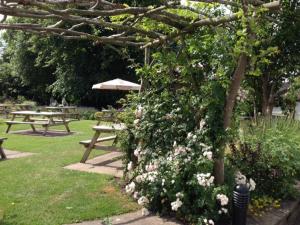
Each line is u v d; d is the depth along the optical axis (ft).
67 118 57.21
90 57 70.18
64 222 12.71
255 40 11.85
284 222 15.15
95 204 14.55
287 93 25.46
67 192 15.94
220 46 13.37
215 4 13.44
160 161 14.58
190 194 13.64
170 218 13.52
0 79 93.35
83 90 70.74
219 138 13.43
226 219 13.50
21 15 8.96
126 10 10.37
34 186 16.75
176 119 15.31
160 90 16.52
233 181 14.49
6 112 56.70
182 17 12.51
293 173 18.31
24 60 83.41
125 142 17.43
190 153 13.78
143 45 14.88
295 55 21.42
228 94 13.25
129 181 16.76
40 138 33.17
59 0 8.86
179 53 14.26
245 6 11.30
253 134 19.90
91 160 22.72
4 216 13.07
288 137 20.71
